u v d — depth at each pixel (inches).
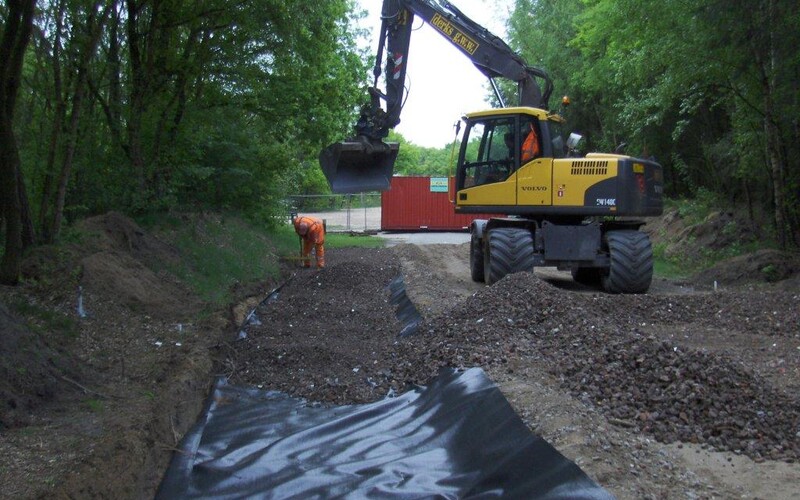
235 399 273.1
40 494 159.9
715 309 401.1
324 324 403.2
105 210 456.1
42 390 223.8
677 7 533.6
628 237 479.8
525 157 490.9
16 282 303.3
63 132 366.6
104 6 396.2
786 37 495.8
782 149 565.9
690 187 852.0
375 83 516.4
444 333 325.1
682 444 203.3
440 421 226.2
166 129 552.1
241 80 603.5
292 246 775.7
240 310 418.9
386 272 610.5
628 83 726.5
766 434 206.2
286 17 553.0
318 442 224.1
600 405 225.8
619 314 394.6
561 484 161.8
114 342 295.4
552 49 1026.7
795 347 322.0
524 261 472.7
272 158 758.5
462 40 540.1
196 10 506.0
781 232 579.5
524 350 277.1
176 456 214.2
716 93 669.9
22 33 285.7
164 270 410.6
